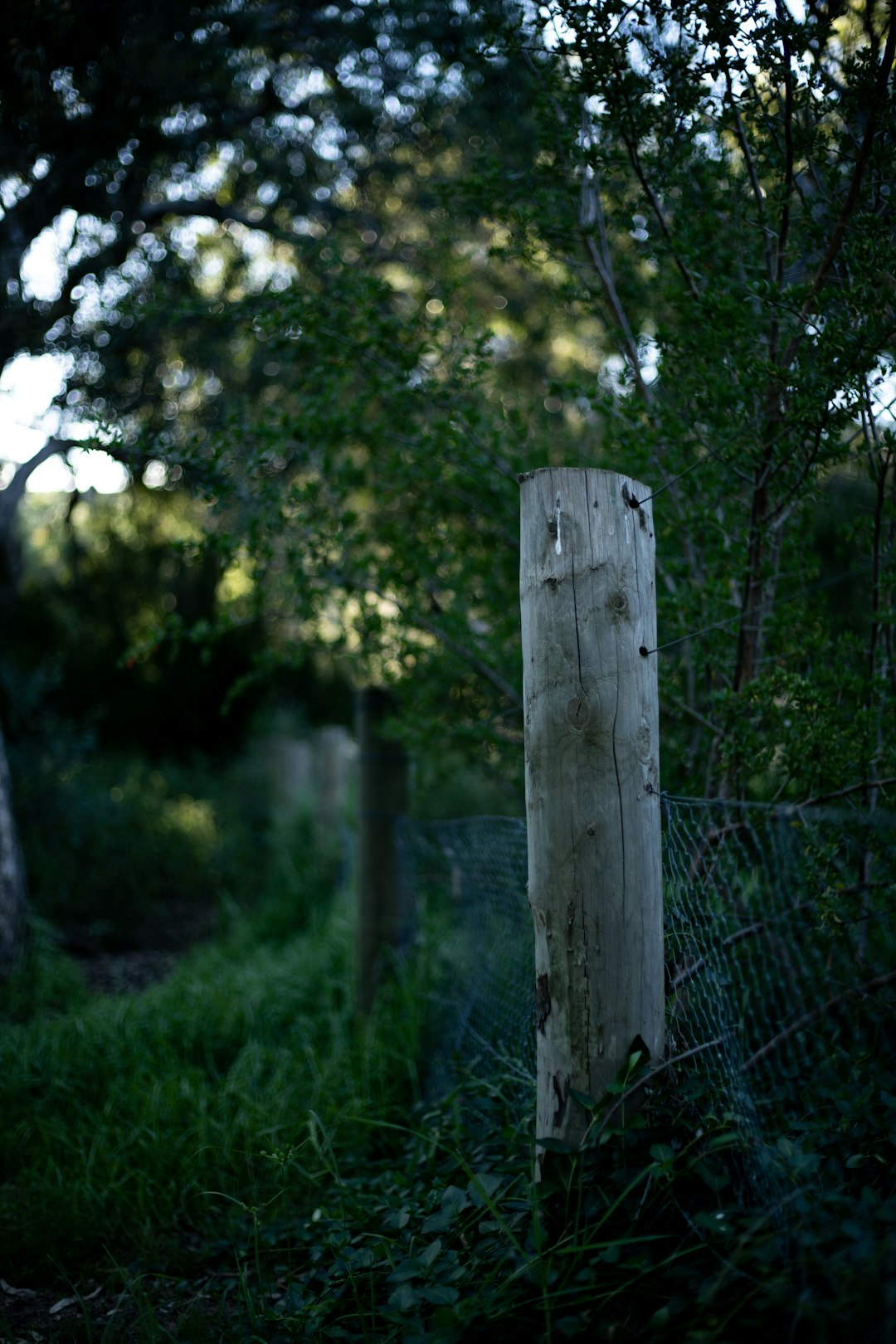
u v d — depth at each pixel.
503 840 3.23
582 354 6.97
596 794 2.19
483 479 4.08
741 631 3.10
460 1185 2.70
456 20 6.34
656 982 2.22
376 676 4.74
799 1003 2.69
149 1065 4.05
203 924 7.61
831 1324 1.59
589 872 2.18
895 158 2.58
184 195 7.45
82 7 5.31
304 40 6.71
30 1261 2.94
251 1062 3.99
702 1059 2.30
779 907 2.75
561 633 2.23
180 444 3.96
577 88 3.03
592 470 2.28
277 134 7.40
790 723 2.73
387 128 7.56
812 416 2.59
